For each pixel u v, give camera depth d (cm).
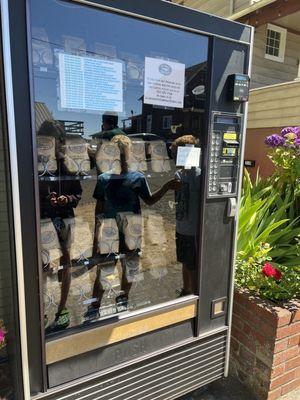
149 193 186
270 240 252
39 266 133
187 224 181
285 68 626
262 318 192
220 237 182
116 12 133
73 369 150
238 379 213
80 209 170
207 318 186
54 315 157
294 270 229
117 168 172
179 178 181
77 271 167
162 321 171
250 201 253
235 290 212
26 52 117
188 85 170
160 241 190
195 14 151
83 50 147
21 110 120
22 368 137
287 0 453
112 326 156
